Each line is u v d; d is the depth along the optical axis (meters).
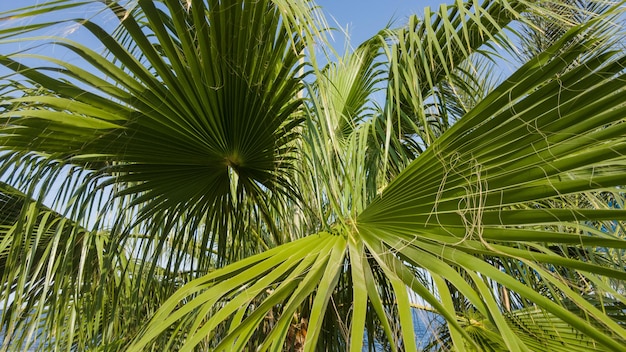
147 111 1.38
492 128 1.06
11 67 1.15
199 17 1.21
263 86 1.48
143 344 0.97
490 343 1.80
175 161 1.61
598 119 0.89
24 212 1.37
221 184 1.83
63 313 1.70
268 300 0.93
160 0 1.27
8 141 1.25
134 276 2.17
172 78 1.34
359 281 1.03
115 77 1.27
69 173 1.64
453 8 1.67
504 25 1.70
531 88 1.06
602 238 0.85
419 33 1.75
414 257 1.07
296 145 1.88
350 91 2.24
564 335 1.68
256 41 1.32
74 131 1.29
